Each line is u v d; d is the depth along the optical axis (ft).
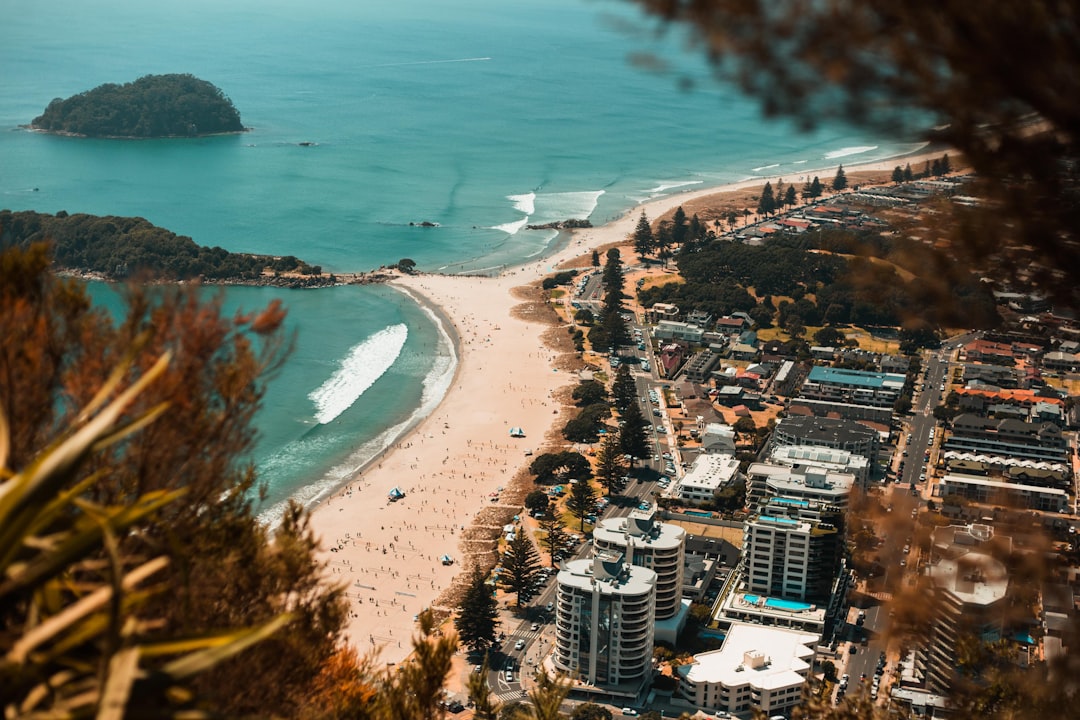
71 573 54.75
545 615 453.99
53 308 66.69
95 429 47.52
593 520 551.59
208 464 67.67
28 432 60.29
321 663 81.97
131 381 65.41
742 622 442.09
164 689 44.98
